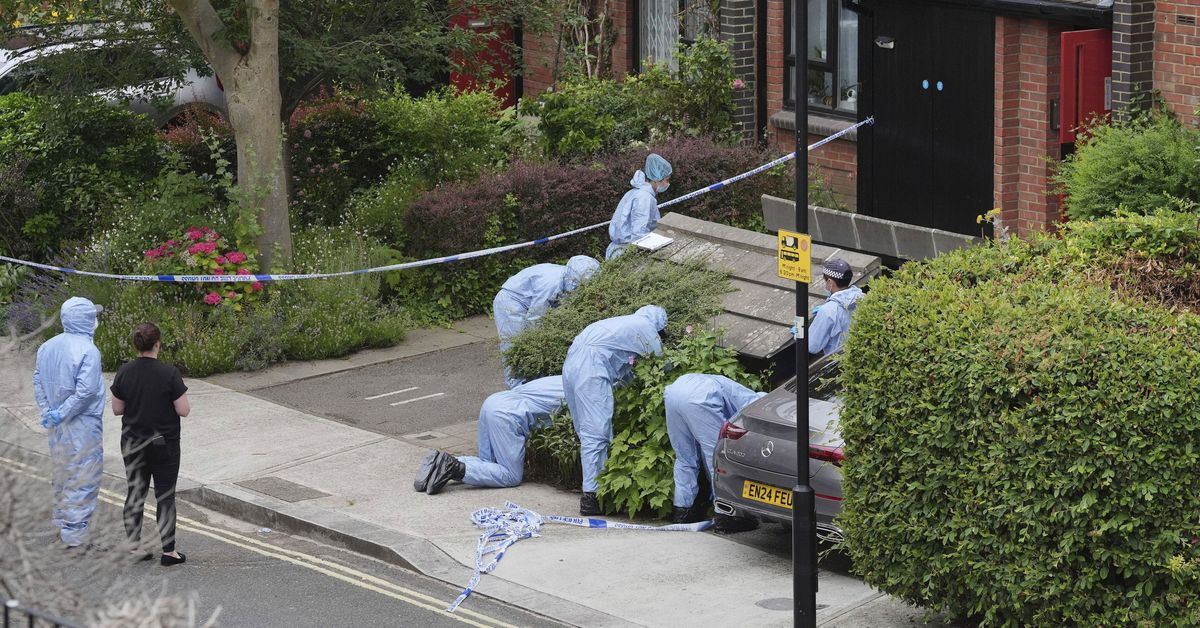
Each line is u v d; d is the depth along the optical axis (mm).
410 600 10961
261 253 18062
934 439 9469
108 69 19750
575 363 12805
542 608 10766
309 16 20172
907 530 9742
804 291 9617
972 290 10164
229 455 14266
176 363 17094
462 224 18781
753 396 12422
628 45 24875
